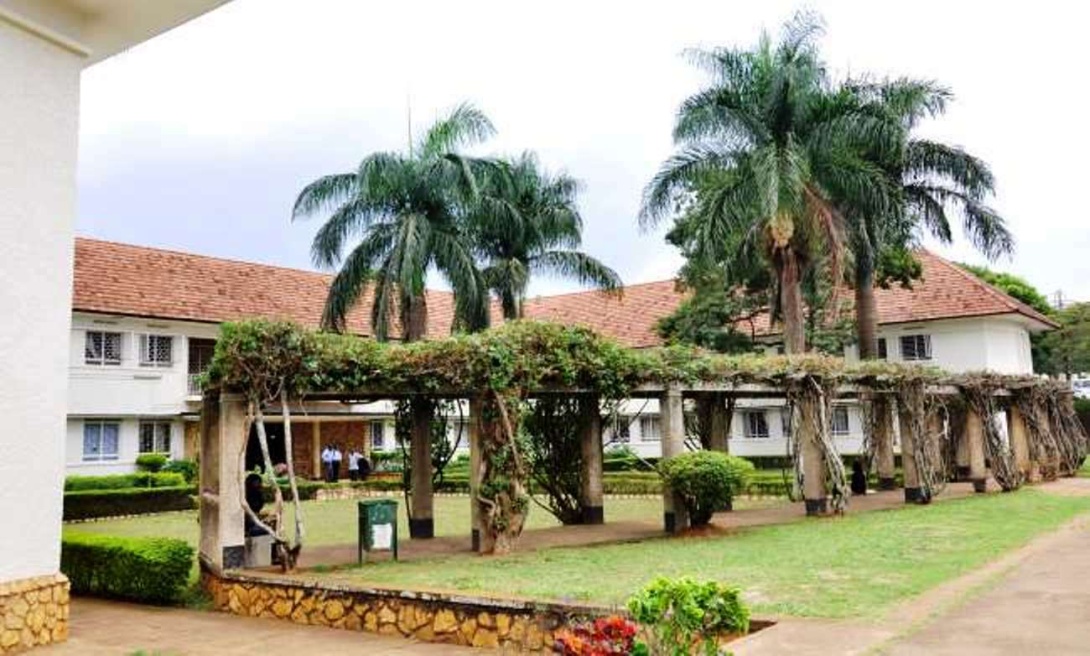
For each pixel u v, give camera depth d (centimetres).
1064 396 2588
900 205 2222
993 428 2056
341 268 2172
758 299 2781
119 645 788
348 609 859
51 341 823
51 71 840
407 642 786
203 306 2967
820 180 2077
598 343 1325
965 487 2191
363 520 1136
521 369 1214
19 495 784
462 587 865
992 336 3066
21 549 782
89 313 2603
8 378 781
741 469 1349
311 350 1055
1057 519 1422
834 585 859
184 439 2911
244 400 1038
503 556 1153
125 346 2728
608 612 684
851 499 1916
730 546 1189
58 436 825
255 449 1294
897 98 2181
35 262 813
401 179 2108
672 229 2709
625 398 1416
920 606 751
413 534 1458
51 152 835
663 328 3027
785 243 1961
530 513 1834
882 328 3203
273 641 797
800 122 2058
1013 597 779
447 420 1697
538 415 1622
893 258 2542
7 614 756
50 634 793
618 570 995
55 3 841
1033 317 3114
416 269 2017
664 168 2116
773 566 991
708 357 1467
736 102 2078
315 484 2569
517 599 747
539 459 1611
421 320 2083
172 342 2858
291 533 1573
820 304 2611
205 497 1057
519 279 2334
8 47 798
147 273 2980
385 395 1227
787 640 627
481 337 1195
